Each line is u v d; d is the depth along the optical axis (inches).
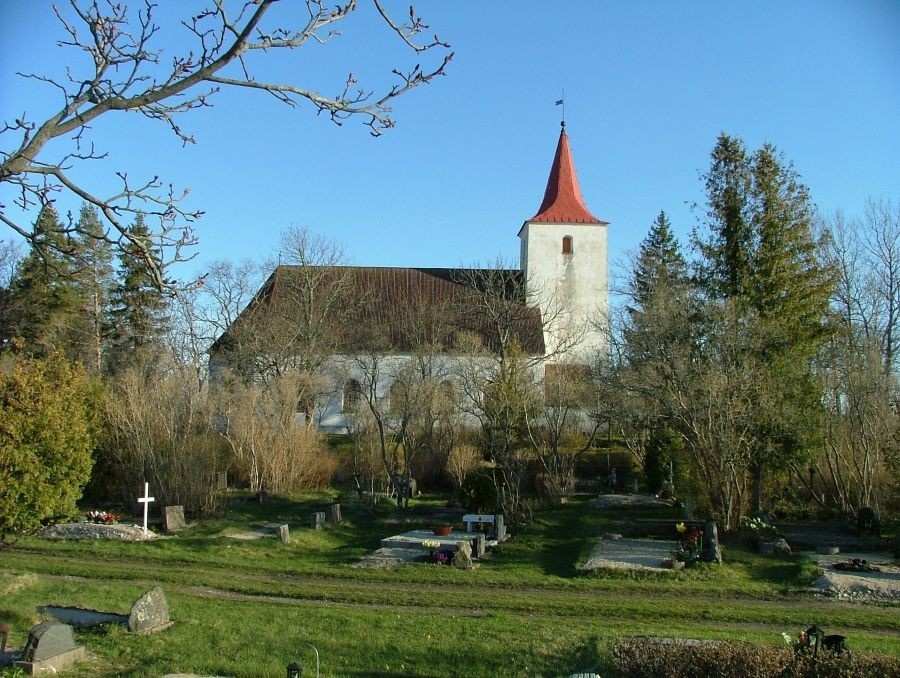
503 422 1279.5
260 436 1525.6
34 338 1684.3
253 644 543.2
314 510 1330.0
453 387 1862.7
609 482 1660.9
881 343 1588.3
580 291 2498.8
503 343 1782.7
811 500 1403.8
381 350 1915.6
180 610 641.0
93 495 1314.0
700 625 670.5
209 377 1845.5
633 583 840.9
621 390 1331.2
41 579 775.7
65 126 303.3
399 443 1672.0
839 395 1425.9
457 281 2422.5
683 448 1275.8
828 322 1461.6
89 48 314.7
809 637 449.4
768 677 412.8
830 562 913.5
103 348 2075.5
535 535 1123.3
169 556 957.8
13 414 756.6
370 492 1482.5
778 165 1389.0
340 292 2107.5
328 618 636.7
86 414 1261.1
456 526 1207.6
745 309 1301.7
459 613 702.5
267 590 790.5
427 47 319.3
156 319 2069.4
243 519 1241.4
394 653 535.8
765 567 904.3
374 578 868.6
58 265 430.3
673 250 2532.0
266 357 1828.2
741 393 1115.3
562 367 1755.7
